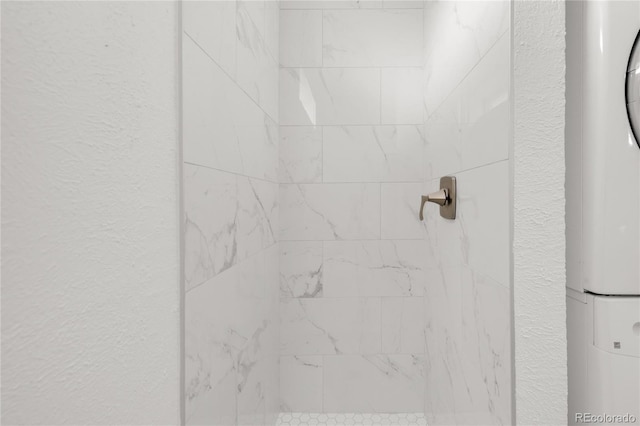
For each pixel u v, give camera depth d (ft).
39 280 1.18
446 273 3.87
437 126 4.29
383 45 5.23
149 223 1.77
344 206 5.25
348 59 5.23
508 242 2.29
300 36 5.24
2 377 1.07
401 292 5.24
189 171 2.16
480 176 2.80
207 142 2.45
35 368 1.17
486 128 2.68
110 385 1.49
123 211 1.57
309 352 5.25
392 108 5.23
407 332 5.23
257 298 3.87
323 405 5.24
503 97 2.36
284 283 5.27
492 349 2.58
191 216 2.19
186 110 2.11
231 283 2.99
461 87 3.31
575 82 2.41
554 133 2.19
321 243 5.26
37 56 1.18
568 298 2.56
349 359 5.25
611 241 2.23
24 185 1.14
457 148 3.45
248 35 3.44
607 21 2.20
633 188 2.19
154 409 1.80
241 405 3.29
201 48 2.33
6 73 1.09
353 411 5.22
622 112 2.20
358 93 5.24
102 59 1.45
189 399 2.16
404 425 4.98
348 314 5.25
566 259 2.55
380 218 5.25
